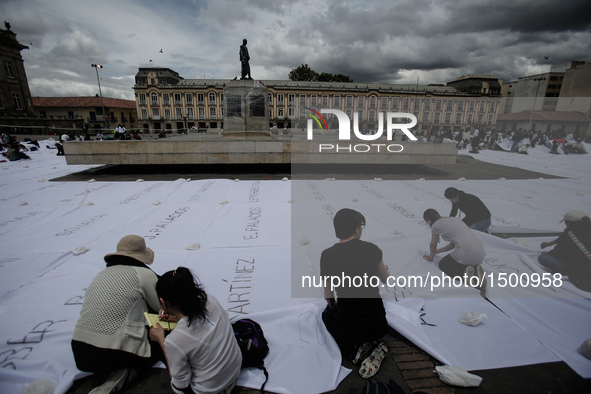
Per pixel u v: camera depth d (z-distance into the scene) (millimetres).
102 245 3893
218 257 3549
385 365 2043
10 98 31125
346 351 2170
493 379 1896
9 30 30844
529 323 2357
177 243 3943
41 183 7480
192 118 49344
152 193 6418
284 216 4934
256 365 1982
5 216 5012
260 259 3490
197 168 9633
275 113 44156
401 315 2439
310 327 2342
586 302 2539
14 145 12500
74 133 32062
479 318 2334
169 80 49438
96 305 1858
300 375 1954
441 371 1913
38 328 2338
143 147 8562
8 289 2869
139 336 1947
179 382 1647
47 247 3820
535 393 1799
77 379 1927
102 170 9414
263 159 8797
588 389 1812
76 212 5215
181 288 1618
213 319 1697
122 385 1886
